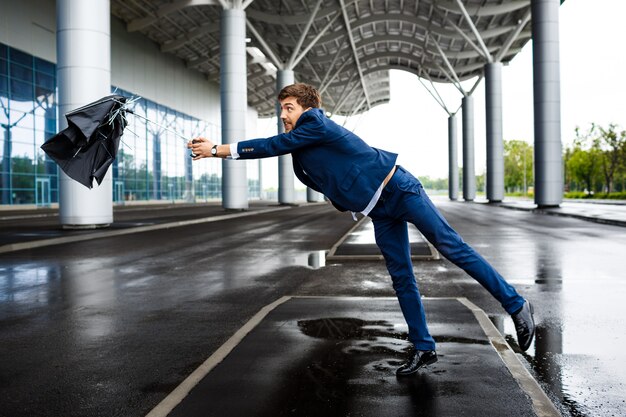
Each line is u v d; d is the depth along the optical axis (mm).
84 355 4473
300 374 3676
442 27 53156
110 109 3490
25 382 3818
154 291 7465
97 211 18500
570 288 7441
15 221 24141
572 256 10992
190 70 64375
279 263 10383
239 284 8008
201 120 67938
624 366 4035
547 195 32688
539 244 13398
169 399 3250
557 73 32312
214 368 3809
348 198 3365
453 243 3416
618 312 5922
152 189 55938
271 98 84312
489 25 52344
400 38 58250
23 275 8961
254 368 3803
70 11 18062
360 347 4320
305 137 3279
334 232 18219
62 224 18359
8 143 35844
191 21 50531
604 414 3127
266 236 16688
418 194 3406
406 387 3408
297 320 5238
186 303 6629
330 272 9141
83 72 18125
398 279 3676
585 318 5633
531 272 8906
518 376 3586
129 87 50594
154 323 5598
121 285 7965
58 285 7980
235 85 33719
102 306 6473
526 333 3387
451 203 55062
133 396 3531
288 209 41719
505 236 15742
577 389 3547
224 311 6168
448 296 6934
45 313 6105
